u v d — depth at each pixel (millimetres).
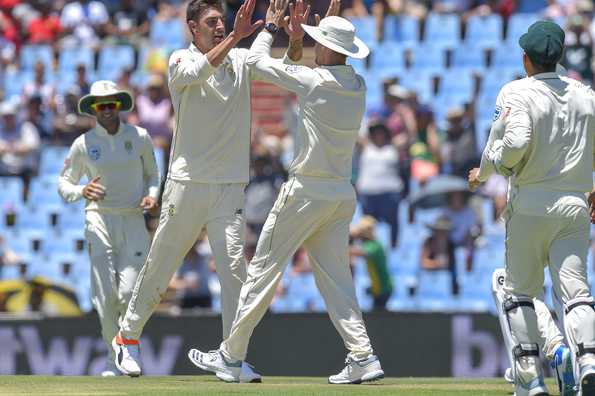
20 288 52969
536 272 23281
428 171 59875
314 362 42156
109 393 24828
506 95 22891
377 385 27453
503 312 23531
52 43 73562
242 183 28750
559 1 70000
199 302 51625
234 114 28438
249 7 26906
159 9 74500
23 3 74875
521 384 23172
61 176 34875
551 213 22484
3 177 64375
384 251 52125
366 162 58469
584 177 22781
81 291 60156
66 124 66062
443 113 66125
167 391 25188
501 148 22516
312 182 27125
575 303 22297
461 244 55594
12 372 42875
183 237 28891
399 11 71500
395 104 63281
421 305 55062
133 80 69062
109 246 34344
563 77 23078
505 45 68938
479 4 71500
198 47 28500
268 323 42406
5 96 71312
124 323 29828
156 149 61094
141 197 34688
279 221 27391
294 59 27828
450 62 69062
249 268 27844
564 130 22594
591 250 54562
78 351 42750
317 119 26812
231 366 28391
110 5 75125
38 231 62938
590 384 21578
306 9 27531
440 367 41969
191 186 28422
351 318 27781
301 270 55031
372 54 69875
